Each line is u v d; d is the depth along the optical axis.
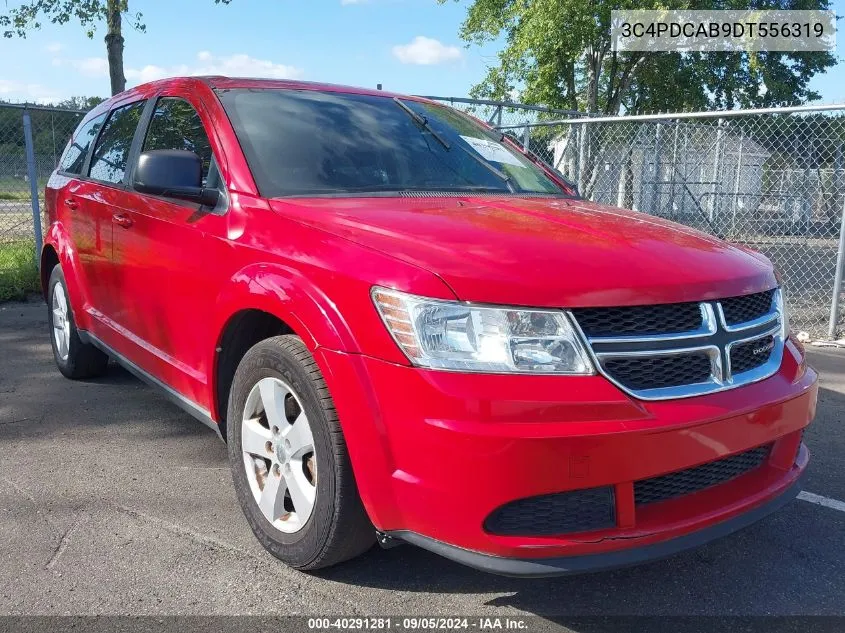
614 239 2.68
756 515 2.54
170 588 2.63
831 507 3.48
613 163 13.26
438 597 2.64
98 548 2.89
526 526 2.25
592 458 2.17
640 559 2.28
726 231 14.34
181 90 3.81
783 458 2.74
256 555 2.87
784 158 13.40
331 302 2.44
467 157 3.77
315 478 2.55
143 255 3.63
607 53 24.28
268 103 3.54
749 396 2.47
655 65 23.70
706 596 2.72
